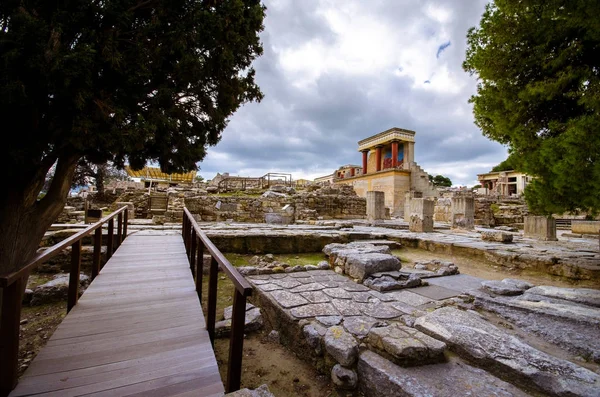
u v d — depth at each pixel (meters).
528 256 5.94
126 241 6.82
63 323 2.80
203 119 4.65
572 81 4.24
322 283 4.66
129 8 3.02
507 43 4.71
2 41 2.12
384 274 4.86
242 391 1.73
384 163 28.28
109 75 2.86
